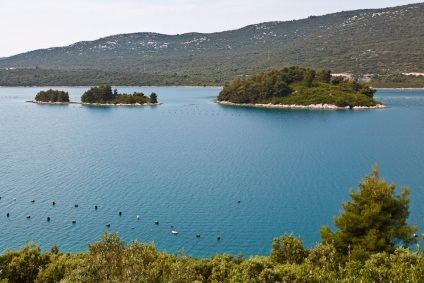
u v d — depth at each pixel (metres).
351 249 51.38
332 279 39.25
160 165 131.38
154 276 33.53
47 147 163.62
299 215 87.19
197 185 108.31
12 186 106.31
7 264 47.66
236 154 149.25
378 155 146.12
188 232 79.06
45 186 106.44
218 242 75.25
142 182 111.00
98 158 142.25
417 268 39.44
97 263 33.84
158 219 84.94
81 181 111.62
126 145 169.25
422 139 179.50
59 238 76.06
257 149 158.88
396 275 38.12
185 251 71.88
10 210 89.12
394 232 49.59
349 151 153.75
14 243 73.69
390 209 52.09
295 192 102.19
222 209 90.62
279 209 90.62
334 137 185.88
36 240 75.06
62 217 85.56
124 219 84.88
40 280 44.78
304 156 144.88
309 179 113.88
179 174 119.69
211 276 45.97
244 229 80.44
